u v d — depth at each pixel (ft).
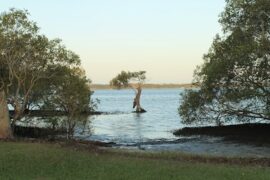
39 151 81.15
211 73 130.41
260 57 123.95
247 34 128.77
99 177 60.54
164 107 386.73
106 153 86.58
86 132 153.89
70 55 130.93
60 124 134.82
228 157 86.74
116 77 312.09
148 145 125.90
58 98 131.95
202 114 142.82
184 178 60.23
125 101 574.56
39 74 125.39
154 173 63.67
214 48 134.00
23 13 119.03
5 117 110.01
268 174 63.77
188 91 144.46
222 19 132.36
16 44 119.85
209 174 63.31
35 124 144.05
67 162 71.05
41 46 123.24
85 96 132.57
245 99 128.57
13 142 97.25
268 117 132.57
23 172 63.52
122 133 165.17
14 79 128.16
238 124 156.76
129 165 70.13
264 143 129.90
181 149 117.08
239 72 129.08
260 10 124.26
